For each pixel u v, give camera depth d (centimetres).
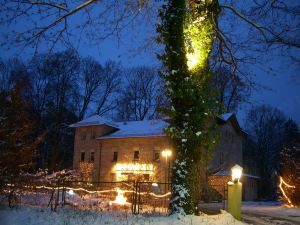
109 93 6038
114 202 2008
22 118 1448
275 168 6806
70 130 5691
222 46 1756
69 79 5334
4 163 1340
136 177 3831
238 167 1391
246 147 6969
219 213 1366
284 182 2827
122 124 5088
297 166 2805
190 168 1266
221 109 1316
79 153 5016
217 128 1304
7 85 4641
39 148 5062
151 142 4453
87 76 5834
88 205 1745
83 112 5803
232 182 1394
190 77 1298
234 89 1995
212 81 1880
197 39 1349
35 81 5184
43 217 1152
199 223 1142
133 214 1291
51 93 5331
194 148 1274
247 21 1609
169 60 1341
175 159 1288
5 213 1173
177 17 1353
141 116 6266
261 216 1902
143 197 2053
